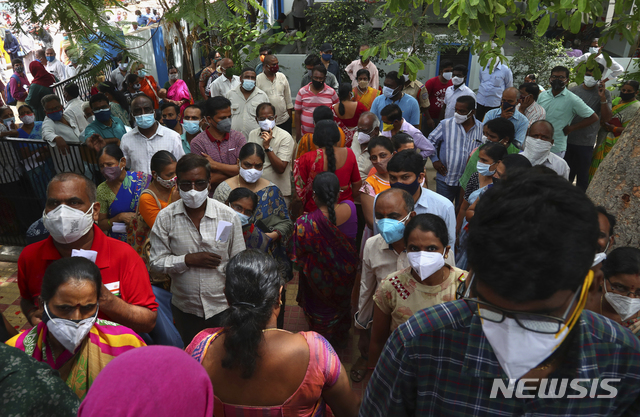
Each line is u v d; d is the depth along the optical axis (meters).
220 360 1.60
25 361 1.29
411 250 2.36
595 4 2.78
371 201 3.78
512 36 13.28
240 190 3.29
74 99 6.20
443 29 10.48
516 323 0.83
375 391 1.11
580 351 0.89
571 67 9.84
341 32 11.48
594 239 0.75
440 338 0.96
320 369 1.63
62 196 2.18
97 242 2.29
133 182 3.82
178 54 10.56
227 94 6.40
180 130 6.23
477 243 0.80
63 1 1.98
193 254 2.89
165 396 0.93
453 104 7.23
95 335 1.93
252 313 1.56
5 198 5.39
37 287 2.32
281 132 5.07
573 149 6.38
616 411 0.94
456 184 5.28
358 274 3.78
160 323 2.62
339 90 6.07
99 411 0.90
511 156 3.37
